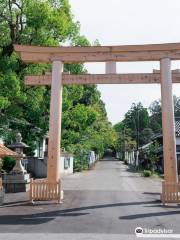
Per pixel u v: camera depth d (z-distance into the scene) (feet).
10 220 41.83
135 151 220.43
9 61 77.36
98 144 225.15
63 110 91.04
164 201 55.47
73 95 97.30
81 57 61.46
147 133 274.77
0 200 55.52
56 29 83.10
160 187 85.97
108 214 45.83
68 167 148.46
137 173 153.48
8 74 75.92
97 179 111.55
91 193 69.62
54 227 37.63
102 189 77.97
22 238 32.42
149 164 168.35
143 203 56.08
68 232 35.09
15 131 93.09
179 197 55.57
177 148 154.92
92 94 173.99
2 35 81.82
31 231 35.58
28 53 62.39
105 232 35.09
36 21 76.64
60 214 46.01
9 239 32.01
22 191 72.33
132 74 61.26
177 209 50.08
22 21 80.53
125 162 260.83
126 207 51.85
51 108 60.95
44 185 57.98
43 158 122.31
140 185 91.09
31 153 113.60
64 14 84.07
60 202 56.29
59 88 61.36
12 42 79.87
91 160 219.82
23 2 78.59
